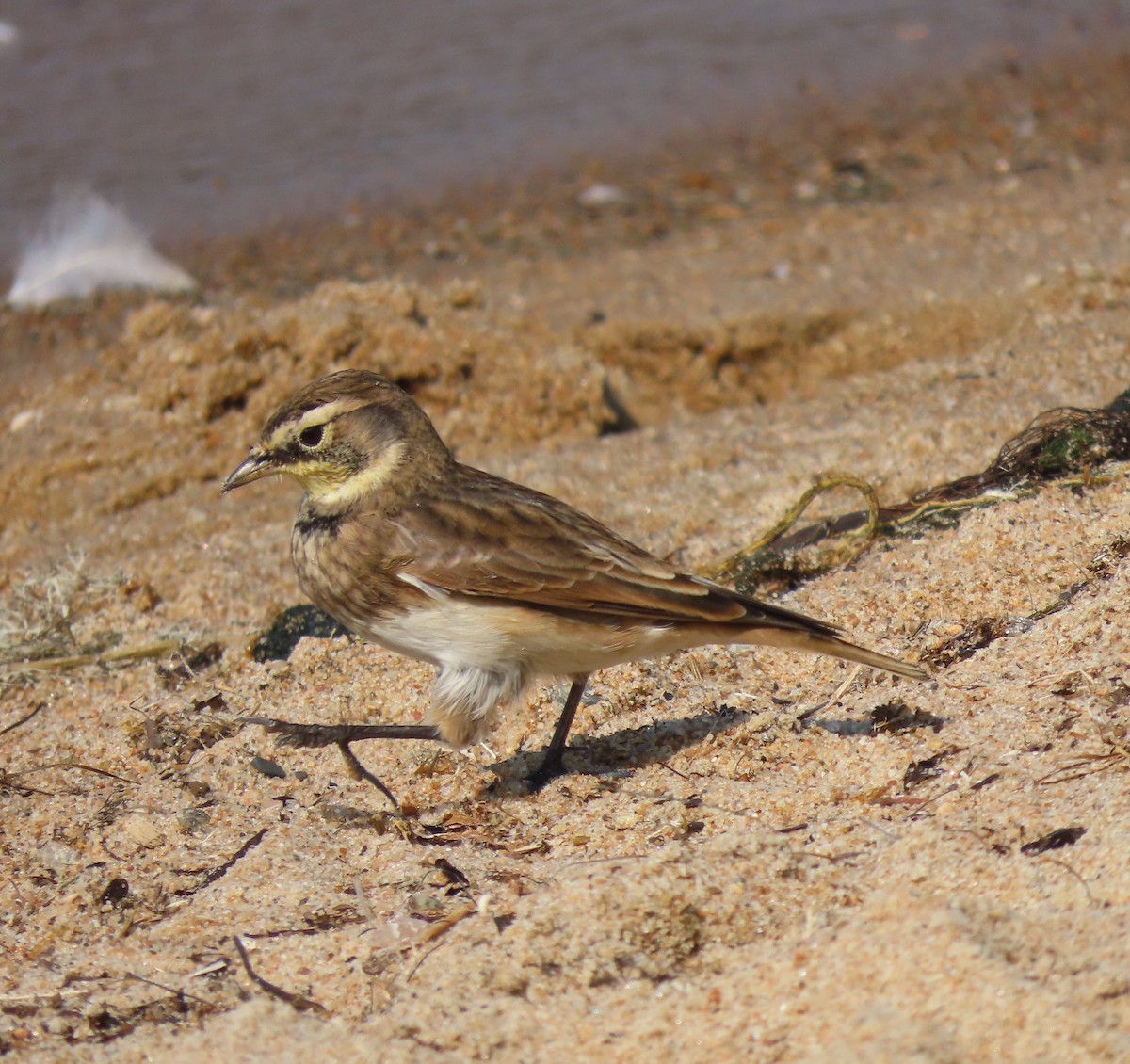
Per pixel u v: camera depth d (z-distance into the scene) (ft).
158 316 55.47
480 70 91.45
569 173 78.18
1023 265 60.44
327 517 29.73
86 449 52.65
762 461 47.14
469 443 52.60
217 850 29.27
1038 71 87.76
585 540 28.60
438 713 29.01
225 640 39.96
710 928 23.81
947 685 30.63
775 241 67.21
